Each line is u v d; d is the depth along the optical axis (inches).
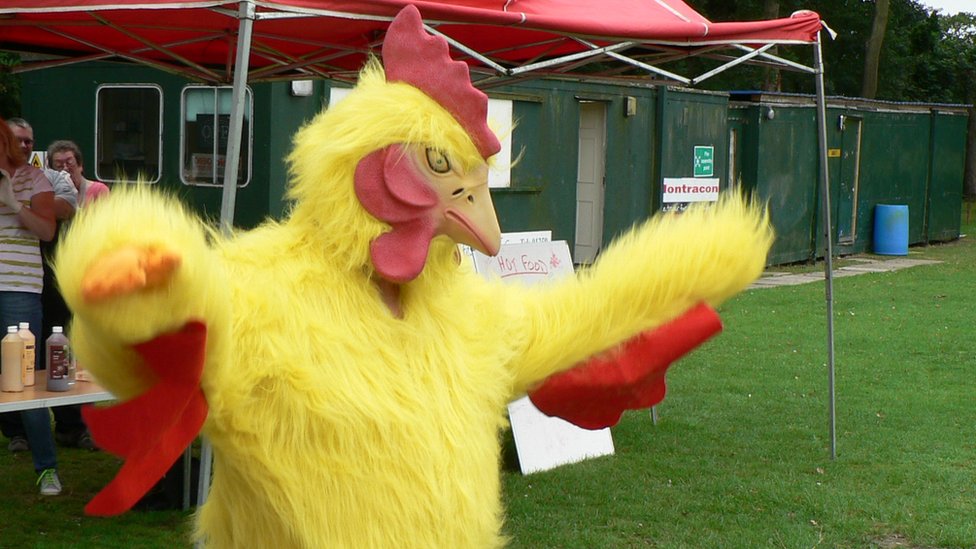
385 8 169.3
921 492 257.0
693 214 118.5
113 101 415.8
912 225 872.9
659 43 217.0
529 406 272.2
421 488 101.0
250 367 95.0
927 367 415.5
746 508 243.9
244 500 99.7
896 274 707.4
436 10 175.3
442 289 109.5
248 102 376.8
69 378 208.4
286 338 97.0
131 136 412.8
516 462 274.8
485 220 106.2
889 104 823.1
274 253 102.0
